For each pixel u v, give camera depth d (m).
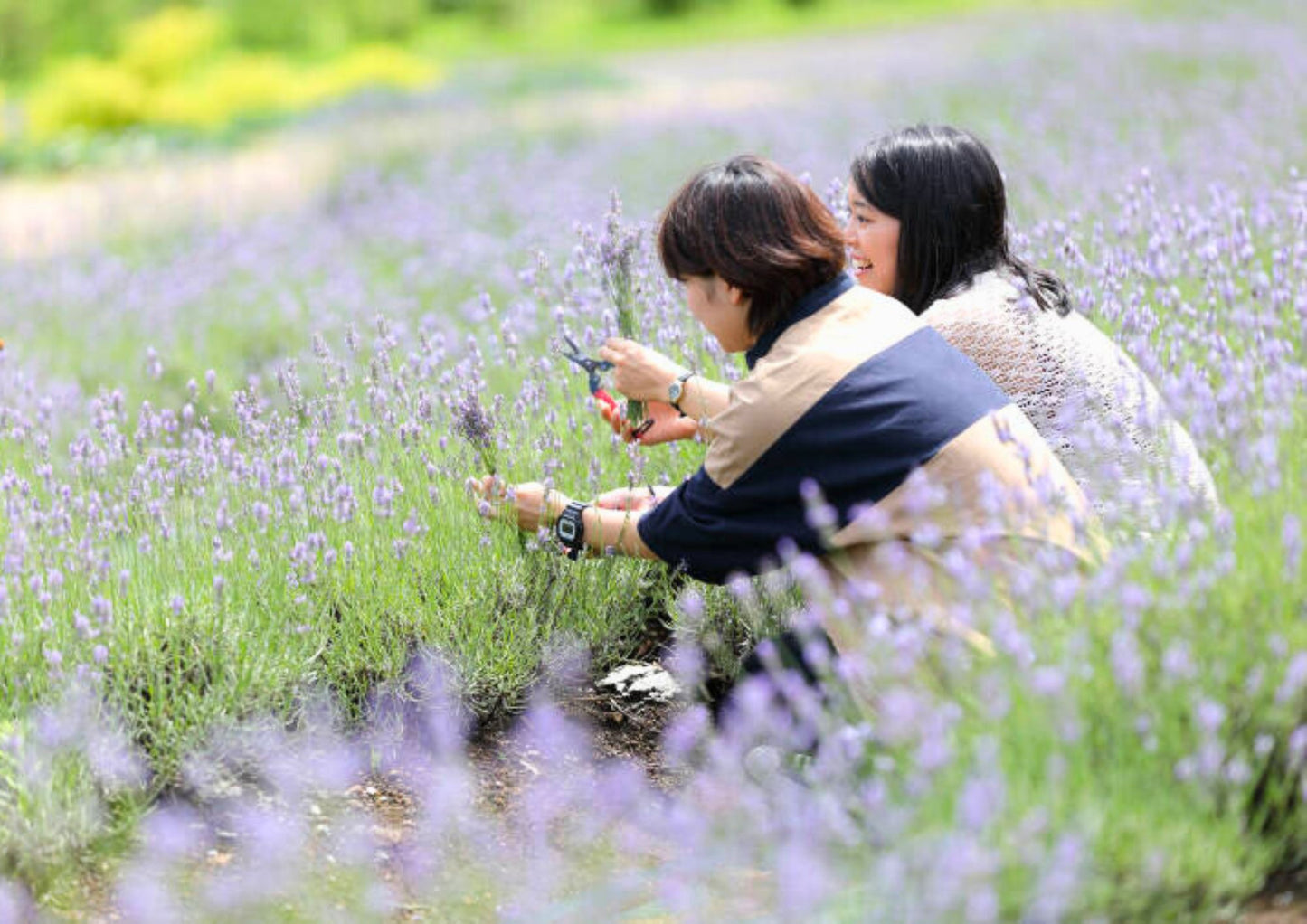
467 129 26.27
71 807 4.86
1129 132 15.24
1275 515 4.43
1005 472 4.86
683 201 5.26
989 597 4.52
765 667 5.54
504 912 4.75
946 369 5.06
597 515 5.65
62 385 10.38
